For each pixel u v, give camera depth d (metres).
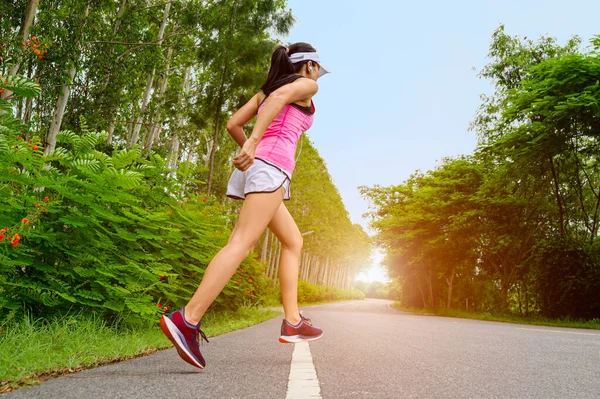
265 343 3.82
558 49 19.78
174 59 23.77
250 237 2.09
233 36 18.98
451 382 2.13
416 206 27.20
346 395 1.72
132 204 4.68
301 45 2.39
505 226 21.38
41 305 3.66
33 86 3.42
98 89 15.66
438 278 31.53
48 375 1.88
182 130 21.44
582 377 2.47
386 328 7.01
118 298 4.06
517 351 3.83
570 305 15.26
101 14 16.00
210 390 1.66
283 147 2.19
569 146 15.70
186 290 5.57
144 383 1.73
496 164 22.25
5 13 12.27
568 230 20.91
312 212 43.03
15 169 3.46
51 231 3.55
